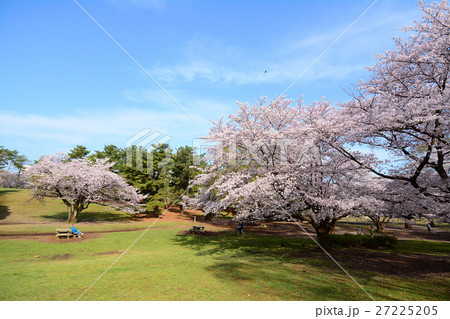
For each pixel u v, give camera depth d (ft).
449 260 45.44
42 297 23.32
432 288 28.53
